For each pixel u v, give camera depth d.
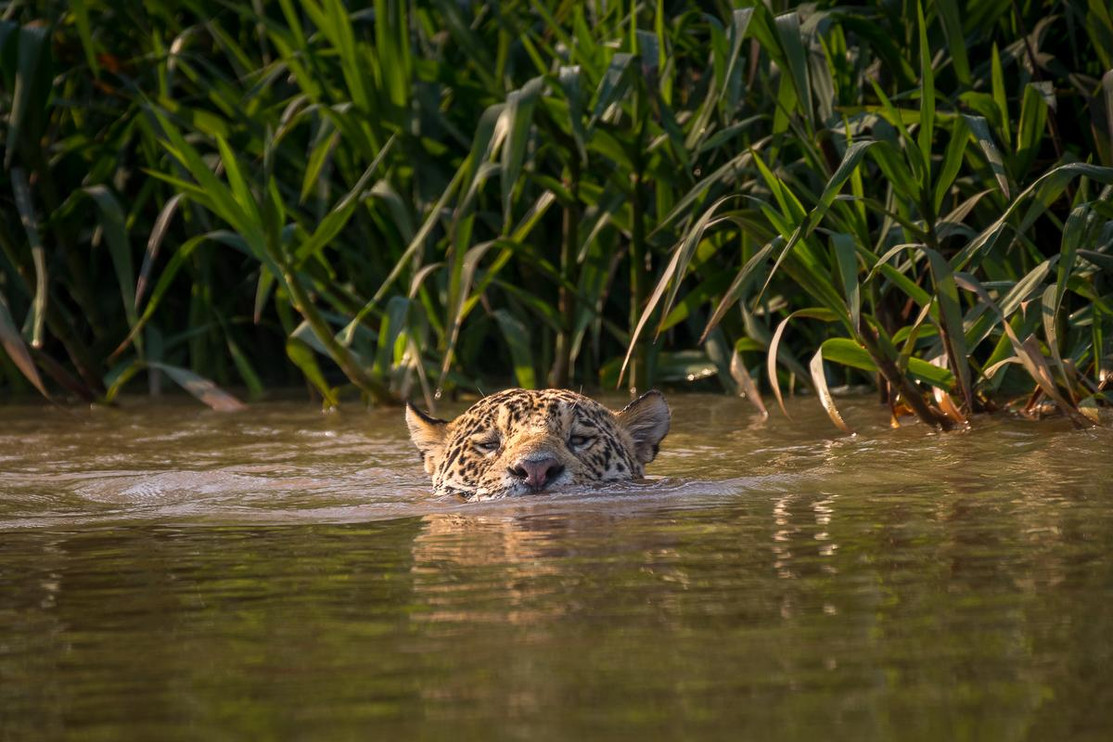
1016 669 8.54
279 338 38.12
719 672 8.64
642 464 21.31
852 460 19.84
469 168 26.56
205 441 25.55
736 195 21.45
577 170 29.08
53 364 32.38
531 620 10.07
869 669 8.64
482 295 32.59
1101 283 24.47
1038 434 20.83
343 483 20.11
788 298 28.58
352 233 35.12
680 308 29.08
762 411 25.70
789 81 24.02
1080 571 11.22
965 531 13.27
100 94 36.12
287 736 7.67
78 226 34.81
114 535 14.95
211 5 34.28
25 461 22.94
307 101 32.56
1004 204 23.66
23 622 10.61
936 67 26.47
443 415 28.81
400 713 8.00
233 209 26.28
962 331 20.59
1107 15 23.83
